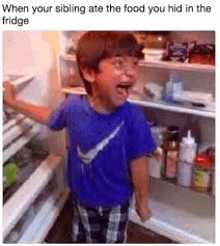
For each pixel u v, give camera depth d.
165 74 1.03
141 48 0.98
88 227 1.04
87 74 0.85
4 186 1.06
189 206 1.25
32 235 1.14
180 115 1.10
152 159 1.12
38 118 1.02
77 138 0.91
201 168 1.04
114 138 0.88
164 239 1.27
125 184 0.97
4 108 1.07
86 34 0.83
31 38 1.09
